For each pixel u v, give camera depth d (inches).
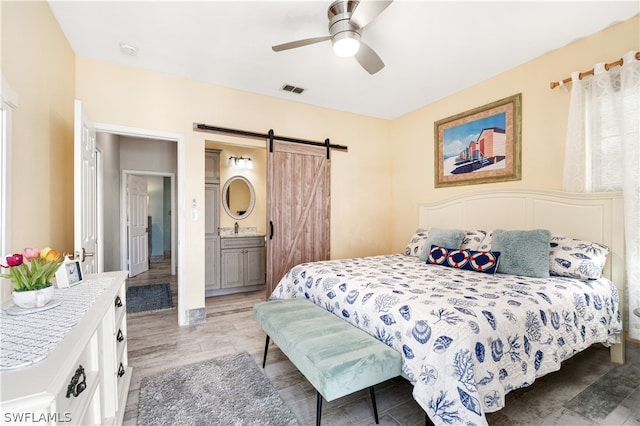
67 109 97.6
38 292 48.1
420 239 140.0
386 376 60.5
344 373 55.8
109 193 191.3
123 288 74.5
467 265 102.7
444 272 99.5
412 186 171.3
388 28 92.8
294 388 77.5
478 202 130.6
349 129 172.6
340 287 87.2
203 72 122.5
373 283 84.7
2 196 55.3
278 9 83.4
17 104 60.6
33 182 70.9
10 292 54.5
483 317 59.4
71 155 101.0
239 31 94.1
